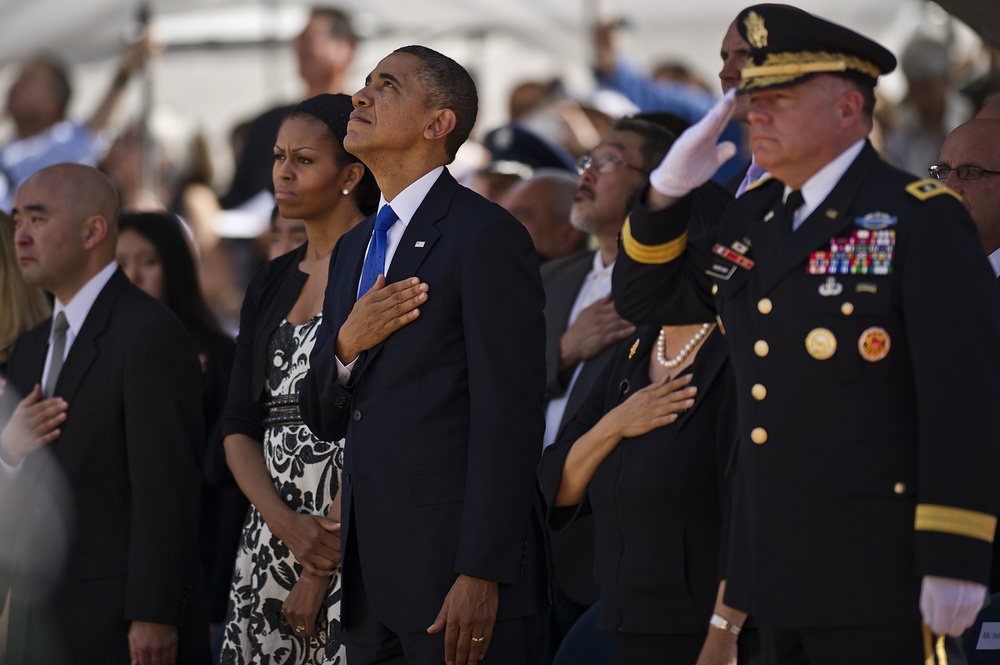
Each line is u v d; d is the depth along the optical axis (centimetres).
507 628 1402
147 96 3306
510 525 1357
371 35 3522
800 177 1120
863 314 1073
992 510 1045
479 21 3488
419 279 1405
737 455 1158
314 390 1438
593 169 1880
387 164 1452
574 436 1488
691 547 1347
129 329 1709
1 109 3559
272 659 1623
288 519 1577
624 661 1377
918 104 3050
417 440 1384
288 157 1631
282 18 3759
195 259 2080
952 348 1042
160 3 3503
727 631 1212
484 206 1436
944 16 3338
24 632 1684
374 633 1427
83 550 1684
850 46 1103
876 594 1065
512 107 3228
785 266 1104
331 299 1509
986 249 1563
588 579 1695
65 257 1739
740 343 1126
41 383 1753
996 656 1389
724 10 3484
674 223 1179
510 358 1376
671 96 3178
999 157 1541
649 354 1465
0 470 1708
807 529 1080
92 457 1689
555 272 1972
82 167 1773
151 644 1658
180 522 1684
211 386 2017
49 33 3491
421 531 1377
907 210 1080
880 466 1066
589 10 3409
